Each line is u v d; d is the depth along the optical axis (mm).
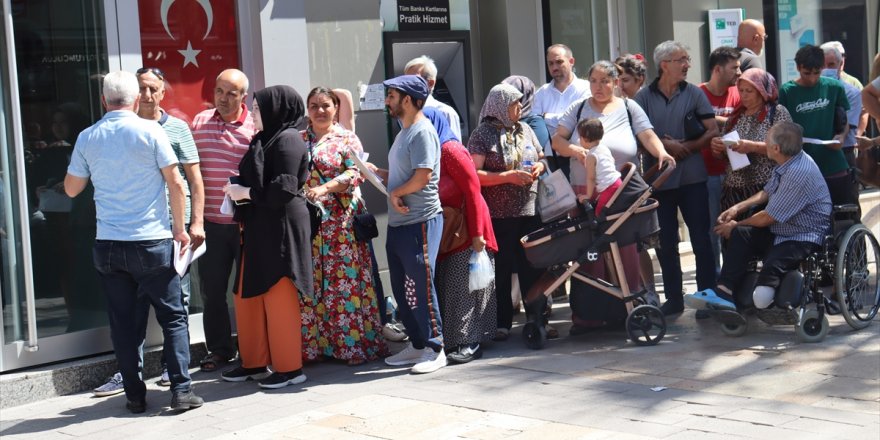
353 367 6863
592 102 7309
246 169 6117
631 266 6977
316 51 7953
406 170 6496
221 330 6988
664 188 7664
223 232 6812
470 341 6809
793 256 6699
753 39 8789
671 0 10242
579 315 7184
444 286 6840
